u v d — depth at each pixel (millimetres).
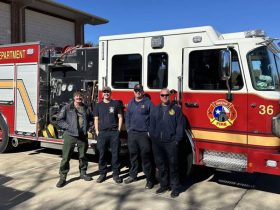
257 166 5566
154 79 6582
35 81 8453
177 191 5828
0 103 9125
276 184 6570
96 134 6785
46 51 8492
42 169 7508
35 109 8469
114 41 7039
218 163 5980
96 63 7613
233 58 5789
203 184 6535
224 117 5867
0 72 9102
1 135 9117
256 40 5668
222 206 5438
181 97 6285
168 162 5883
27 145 9992
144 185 6441
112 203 5523
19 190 6133
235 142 5789
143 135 6168
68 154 6355
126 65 6910
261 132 5562
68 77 8109
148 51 6629
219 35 6145
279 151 5562
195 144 6176
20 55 8695
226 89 5852
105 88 6469
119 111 6539
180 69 6293
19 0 13391
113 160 6582
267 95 5508
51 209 5273
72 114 6348
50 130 8297
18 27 13680
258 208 5371
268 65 5797
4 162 8125
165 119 5719
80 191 6086
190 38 6191
